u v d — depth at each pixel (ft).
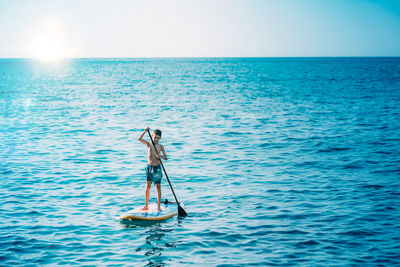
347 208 31.68
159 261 23.29
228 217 30.27
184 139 61.72
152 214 30.12
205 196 35.42
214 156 50.57
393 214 30.19
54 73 353.92
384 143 56.80
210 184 38.99
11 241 25.81
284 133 65.77
